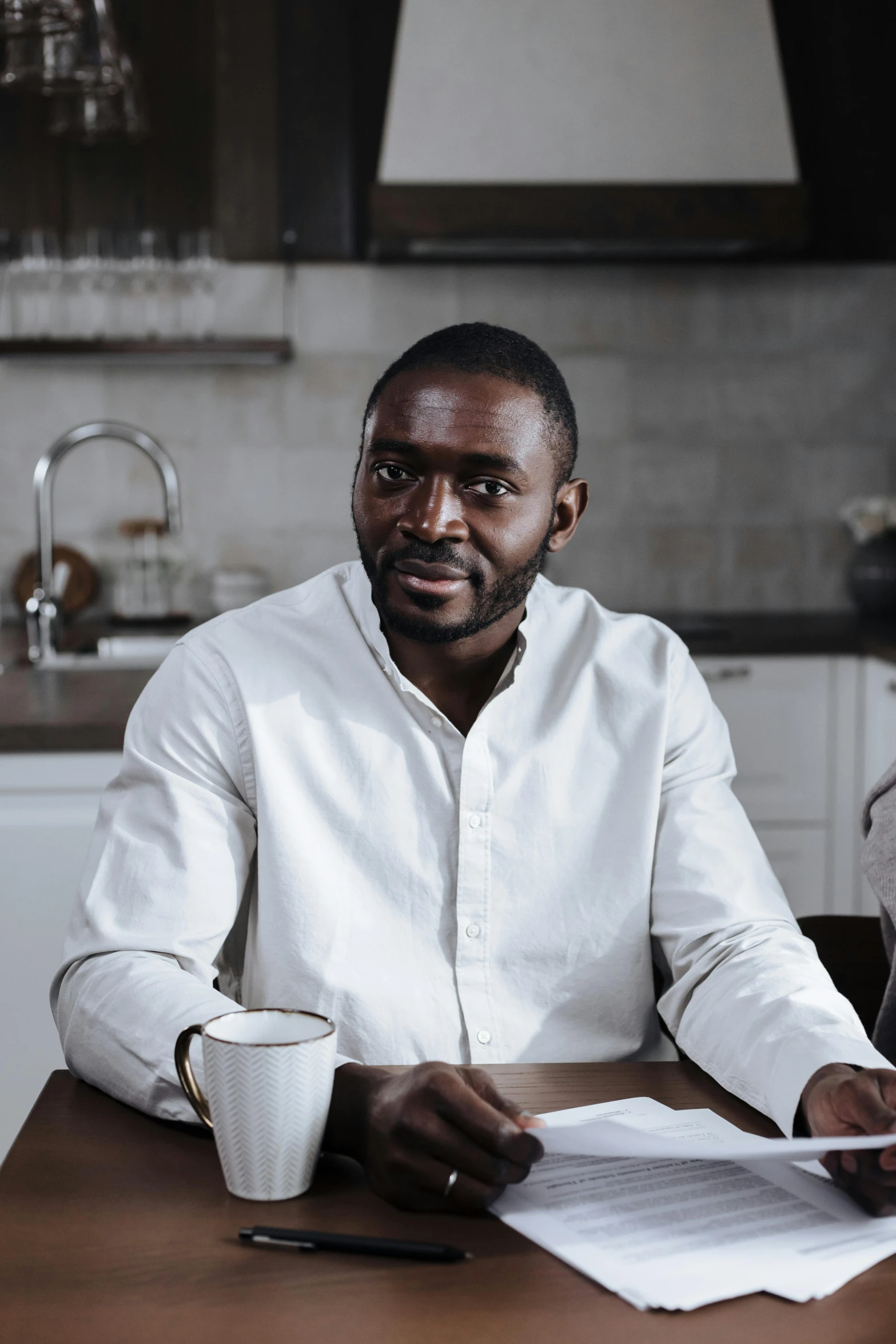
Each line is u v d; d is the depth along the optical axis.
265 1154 0.77
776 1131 0.88
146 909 1.04
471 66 3.07
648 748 1.17
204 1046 0.78
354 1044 1.09
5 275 3.36
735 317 3.52
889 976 1.21
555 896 1.13
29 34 2.45
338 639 1.15
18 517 3.45
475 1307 0.67
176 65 3.36
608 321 3.51
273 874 1.11
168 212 3.40
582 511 1.17
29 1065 1.95
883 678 2.91
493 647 1.12
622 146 3.09
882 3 3.38
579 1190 0.79
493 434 1.01
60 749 1.91
